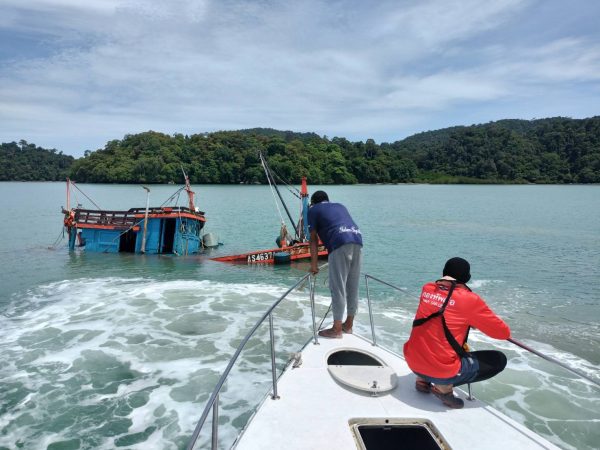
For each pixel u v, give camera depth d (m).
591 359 9.65
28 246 26.72
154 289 15.09
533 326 12.15
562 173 192.00
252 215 48.84
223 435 6.16
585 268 20.97
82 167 145.12
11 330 10.62
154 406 6.97
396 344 9.82
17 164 184.75
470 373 4.35
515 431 4.05
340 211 6.13
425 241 30.33
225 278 18.25
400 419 4.19
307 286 15.90
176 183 140.62
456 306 4.35
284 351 9.23
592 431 6.60
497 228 38.28
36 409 6.89
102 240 24.84
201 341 9.79
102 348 9.38
